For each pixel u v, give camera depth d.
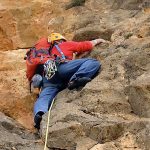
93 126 9.14
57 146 9.27
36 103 11.03
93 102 10.15
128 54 11.62
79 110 9.98
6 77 12.77
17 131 10.35
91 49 12.45
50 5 16.36
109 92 10.40
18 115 11.70
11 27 15.68
